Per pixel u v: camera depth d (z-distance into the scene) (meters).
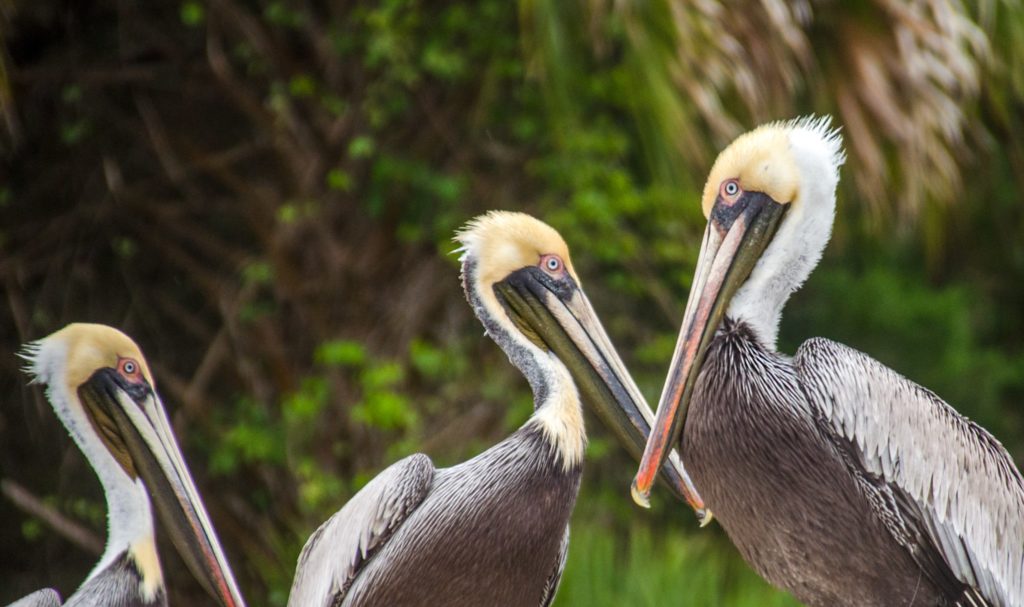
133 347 8.15
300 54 14.63
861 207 15.24
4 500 14.17
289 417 13.63
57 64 14.66
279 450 13.77
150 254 14.77
